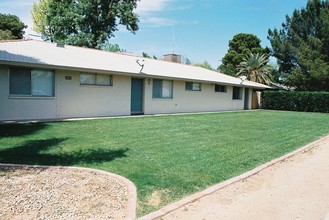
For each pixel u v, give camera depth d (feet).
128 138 29.04
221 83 71.05
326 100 79.97
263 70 122.21
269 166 20.88
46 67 39.40
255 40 158.10
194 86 67.56
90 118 45.21
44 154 21.70
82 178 16.57
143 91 55.93
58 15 102.63
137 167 19.04
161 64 69.51
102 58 55.42
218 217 12.72
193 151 24.20
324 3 101.19
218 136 32.14
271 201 14.70
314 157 24.14
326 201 14.88
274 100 90.22
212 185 16.39
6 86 37.52
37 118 40.70
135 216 12.29
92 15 104.01
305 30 103.76
